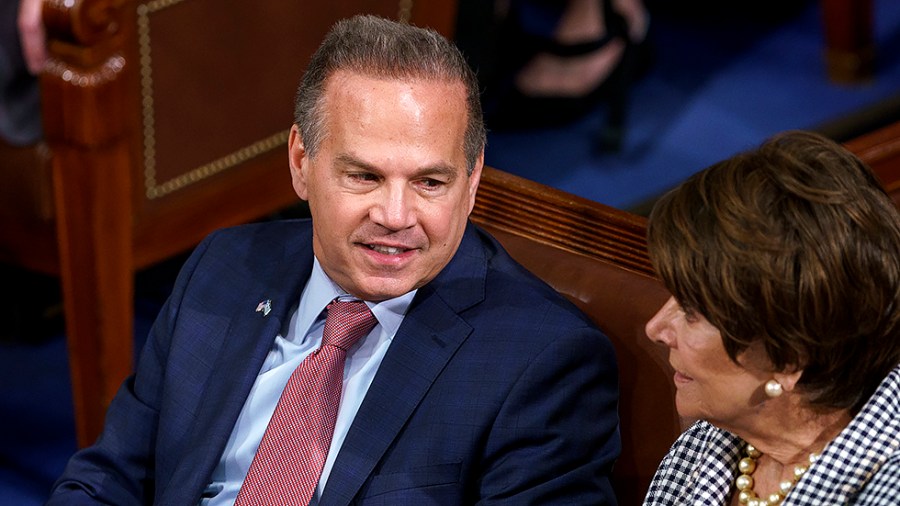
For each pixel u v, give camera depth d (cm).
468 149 675
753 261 512
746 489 592
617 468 719
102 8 998
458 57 671
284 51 1189
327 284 725
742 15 2030
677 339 569
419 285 702
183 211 1156
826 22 1839
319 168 677
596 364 690
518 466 672
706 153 1658
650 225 546
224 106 1155
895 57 1933
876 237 513
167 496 715
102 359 1100
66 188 1056
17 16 1075
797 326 515
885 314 522
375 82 657
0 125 1072
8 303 1284
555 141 1673
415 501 677
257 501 700
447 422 684
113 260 1078
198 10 1097
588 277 747
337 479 682
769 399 554
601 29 1711
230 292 763
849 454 533
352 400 712
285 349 734
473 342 698
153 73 1079
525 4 1973
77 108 1015
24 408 1212
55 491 759
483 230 762
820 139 536
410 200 664
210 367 745
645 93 1795
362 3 1257
